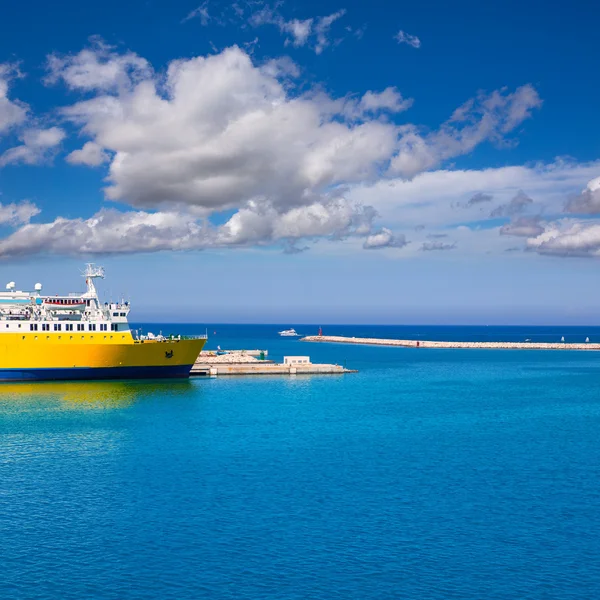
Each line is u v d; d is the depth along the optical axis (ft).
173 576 98.27
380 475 153.17
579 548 110.52
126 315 320.70
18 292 313.73
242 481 146.30
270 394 304.09
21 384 297.33
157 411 242.17
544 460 170.30
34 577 97.60
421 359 606.55
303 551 107.65
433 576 99.25
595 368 499.92
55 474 150.51
